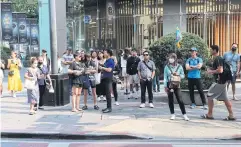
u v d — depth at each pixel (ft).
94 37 87.04
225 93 35.58
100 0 84.02
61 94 44.50
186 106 43.68
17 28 97.86
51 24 44.60
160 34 73.15
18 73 53.47
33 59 39.52
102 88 43.75
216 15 70.69
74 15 96.84
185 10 71.31
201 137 30.04
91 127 33.09
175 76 35.81
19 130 31.86
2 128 32.76
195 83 41.88
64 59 59.31
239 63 46.47
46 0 93.20
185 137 30.12
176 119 36.35
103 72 40.16
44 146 28.12
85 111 41.04
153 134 30.99
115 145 28.09
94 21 86.69
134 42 76.02
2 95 55.36
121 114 39.06
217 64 35.09
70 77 43.19
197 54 44.88
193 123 34.65
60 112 40.50
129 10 77.00
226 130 31.99
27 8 148.97
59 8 83.66
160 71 55.21
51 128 32.76
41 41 92.63
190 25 71.36
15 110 42.06
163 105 44.55
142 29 75.05
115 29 80.23
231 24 70.90
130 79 50.57
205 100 42.06
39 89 42.98
